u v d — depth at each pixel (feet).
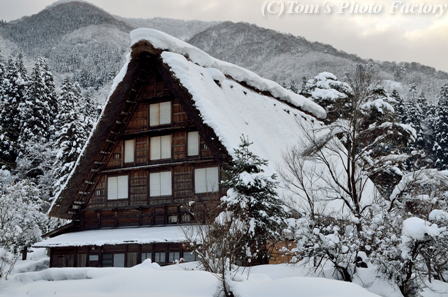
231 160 63.21
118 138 78.43
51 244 73.97
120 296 33.88
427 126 214.90
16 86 166.50
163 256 70.13
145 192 75.56
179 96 70.18
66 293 36.55
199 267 45.68
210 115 66.95
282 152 73.31
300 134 89.51
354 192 55.83
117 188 77.82
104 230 76.59
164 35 73.05
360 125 61.16
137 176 76.64
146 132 76.13
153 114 76.48
